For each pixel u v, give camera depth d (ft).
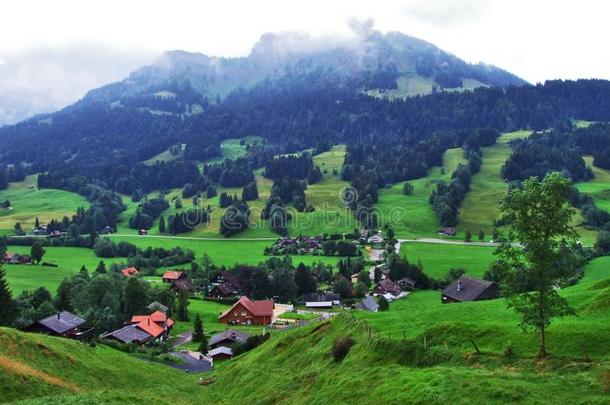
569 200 127.65
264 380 199.21
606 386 109.19
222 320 476.95
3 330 200.23
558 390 112.37
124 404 155.12
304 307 547.49
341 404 141.69
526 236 128.36
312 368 185.88
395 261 597.93
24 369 174.60
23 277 575.79
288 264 649.61
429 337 176.55
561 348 143.64
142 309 467.93
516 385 116.57
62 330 326.44
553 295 130.93
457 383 124.77
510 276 132.98
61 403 146.10
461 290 440.86
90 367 204.23
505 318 191.42
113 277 515.50
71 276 557.33
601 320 161.68
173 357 320.09
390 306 473.67
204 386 228.22
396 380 139.23
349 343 185.16
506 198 131.75
